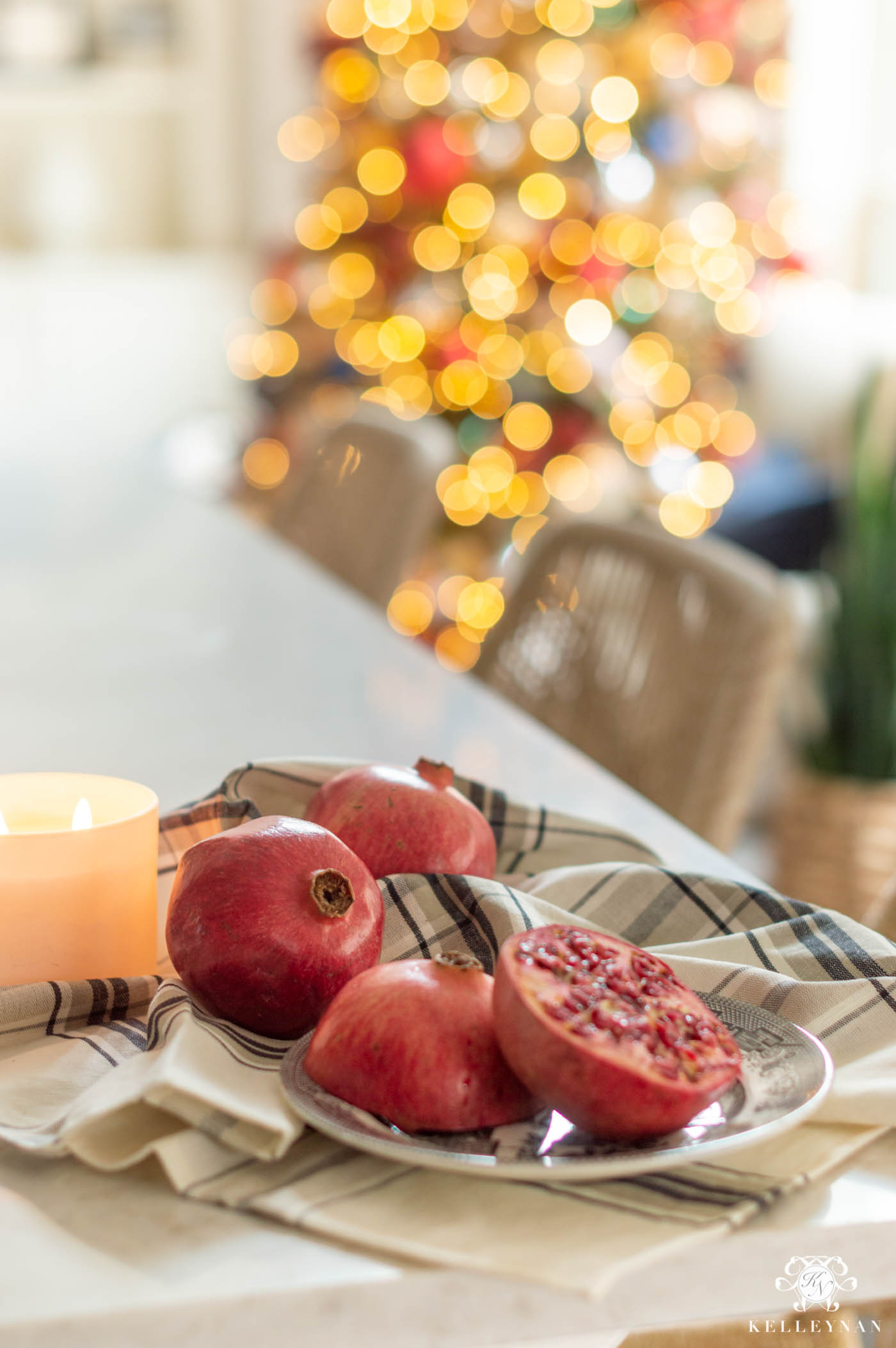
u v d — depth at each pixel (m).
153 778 1.52
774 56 5.85
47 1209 0.87
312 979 0.96
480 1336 0.84
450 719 1.74
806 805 4.05
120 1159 0.88
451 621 5.01
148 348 7.70
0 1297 0.82
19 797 1.11
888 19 6.24
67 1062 0.97
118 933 1.05
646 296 5.16
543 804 1.44
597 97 4.80
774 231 5.45
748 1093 0.91
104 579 2.46
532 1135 0.89
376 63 4.96
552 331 4.97
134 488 3.23
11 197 7.74
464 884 1.04
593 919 1.10
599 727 1.95
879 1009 0.99
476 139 4.89
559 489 5.02
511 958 0.90
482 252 4.91
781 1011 1.00
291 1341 0.83
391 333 5.07
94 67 7.57
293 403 5.61
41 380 7.57
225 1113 0.88
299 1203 0.86
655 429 5.21
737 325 5.50
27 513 2.97
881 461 4.20
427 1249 0.83
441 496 4.95
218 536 2.79
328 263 5.27
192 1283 0.83
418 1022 0.89
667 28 4.84
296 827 0.99
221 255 7.88
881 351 5.53
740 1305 0.86
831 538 5.03
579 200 4.89
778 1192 0.87
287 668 1.96
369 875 1.00
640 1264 0.83
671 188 5.14
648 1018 0.89
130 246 8.04
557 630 2.08
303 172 7.19
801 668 4.17
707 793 1.75
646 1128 0.87
